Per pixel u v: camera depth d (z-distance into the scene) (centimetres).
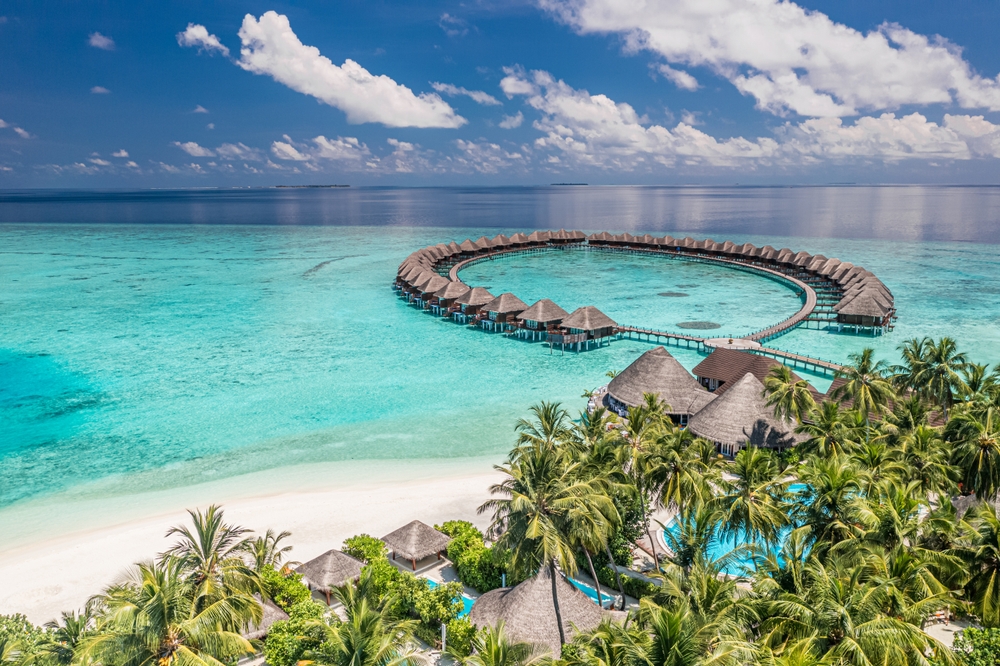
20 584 2322
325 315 6719
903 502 1912
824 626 1411
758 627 1477
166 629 1404
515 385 4500
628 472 2278
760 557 1947
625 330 5738
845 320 5906
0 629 1716
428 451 3459
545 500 1794
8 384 4547
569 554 1697
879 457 2278
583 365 4959
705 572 1569
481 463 3303
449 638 1905
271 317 6625
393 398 4253
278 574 2194
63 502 2948
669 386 3669
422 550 2395
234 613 1541
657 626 1233
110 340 5722
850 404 3269
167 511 2861
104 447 3531
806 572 1606
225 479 3161
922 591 1633
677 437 2255
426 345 5547
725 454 3105
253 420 3897
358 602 1509
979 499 2384
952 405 3114
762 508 1962
